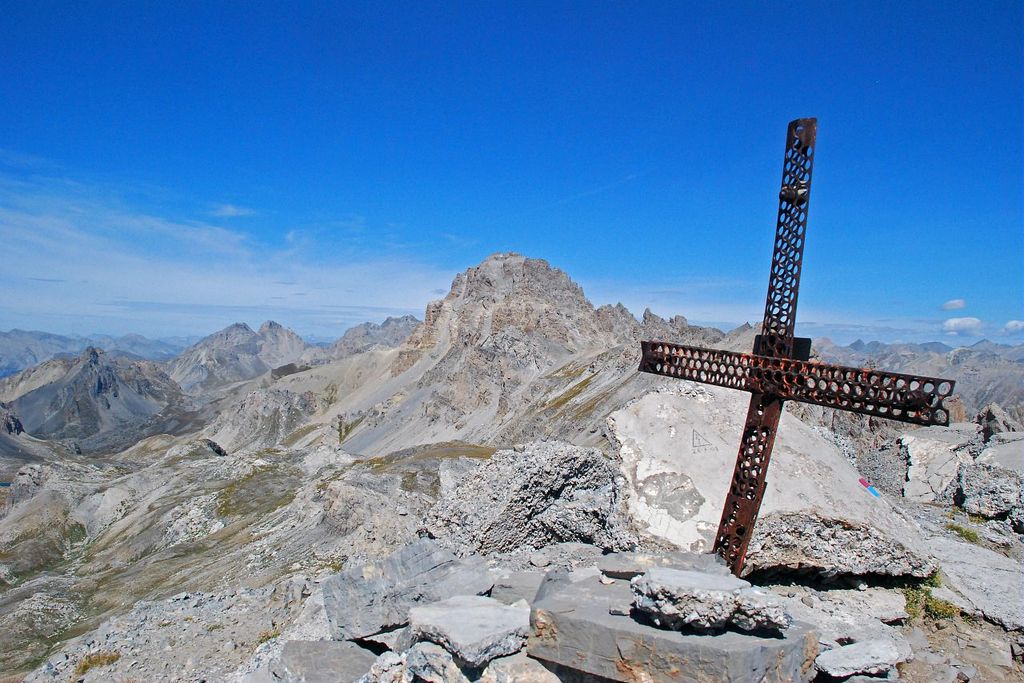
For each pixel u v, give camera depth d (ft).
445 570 48.75
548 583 40.37
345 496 218.38
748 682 30.22
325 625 59.77
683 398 56.24
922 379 31.40
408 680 38.19
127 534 401.70
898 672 38.09
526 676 34.55
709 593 31.78
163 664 80.53
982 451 81.76
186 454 565.12
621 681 32.35
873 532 45.62
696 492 48.62
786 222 37.73
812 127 36.40
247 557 241.96
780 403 38.42
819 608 42.96
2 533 446.19
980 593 45.68
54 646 225.35
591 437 339.57
